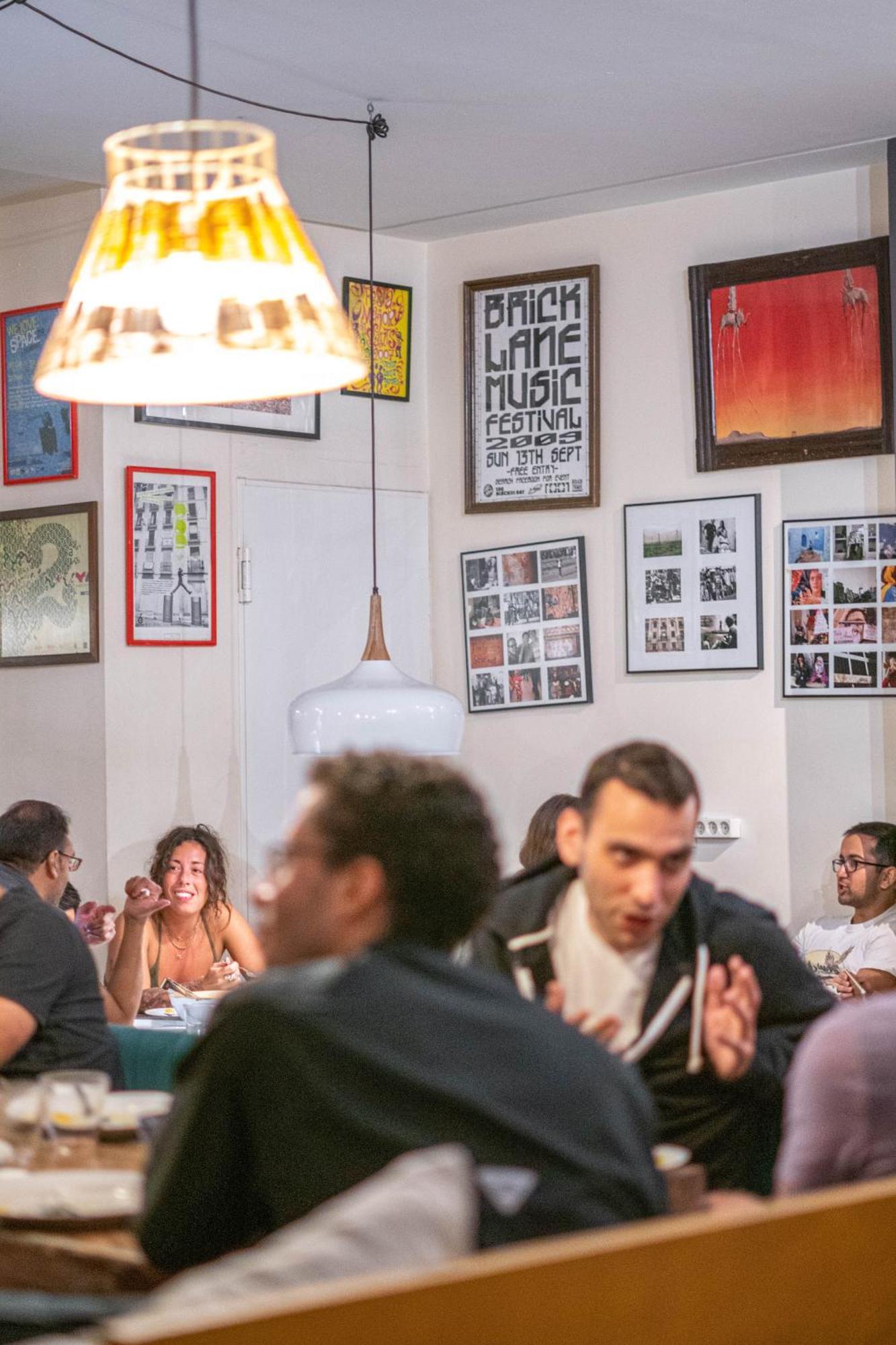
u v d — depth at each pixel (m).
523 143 4.50
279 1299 1.01
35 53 3.76
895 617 4.73
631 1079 1.49
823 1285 1.29
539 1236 1.29
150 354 2.48
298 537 5.27
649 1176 1.42
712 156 4.67
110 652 4.89
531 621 5.32
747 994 1.99
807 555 4.86
